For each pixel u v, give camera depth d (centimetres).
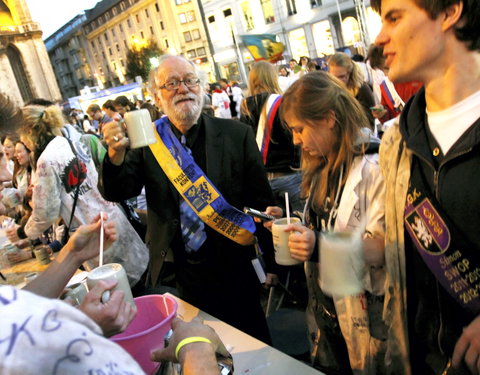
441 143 91
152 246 189
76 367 43
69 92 8631
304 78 133
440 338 98
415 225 98
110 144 166
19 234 274
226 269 188
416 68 88
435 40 84
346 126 126
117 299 81
